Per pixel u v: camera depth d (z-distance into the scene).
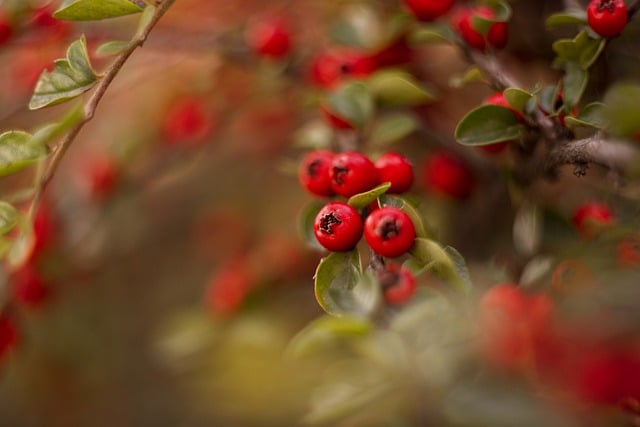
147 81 0.39
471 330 0.30
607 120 0.25
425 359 0.31
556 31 0.32
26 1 0.31
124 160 0.38
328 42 0.34
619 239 0.28
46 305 0.38
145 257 0.50
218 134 0.40
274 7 0.37
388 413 0.33
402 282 0.29
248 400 0.44
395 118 0.30
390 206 0.26
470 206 0.34
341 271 0.26
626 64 0.31
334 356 0.43
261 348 0.40
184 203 0.50
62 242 0.37
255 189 0.48
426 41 0.30
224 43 0.35
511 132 0.27
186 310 0.49
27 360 0.46
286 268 0.40
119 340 0.50
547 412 0.31
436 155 0.34
